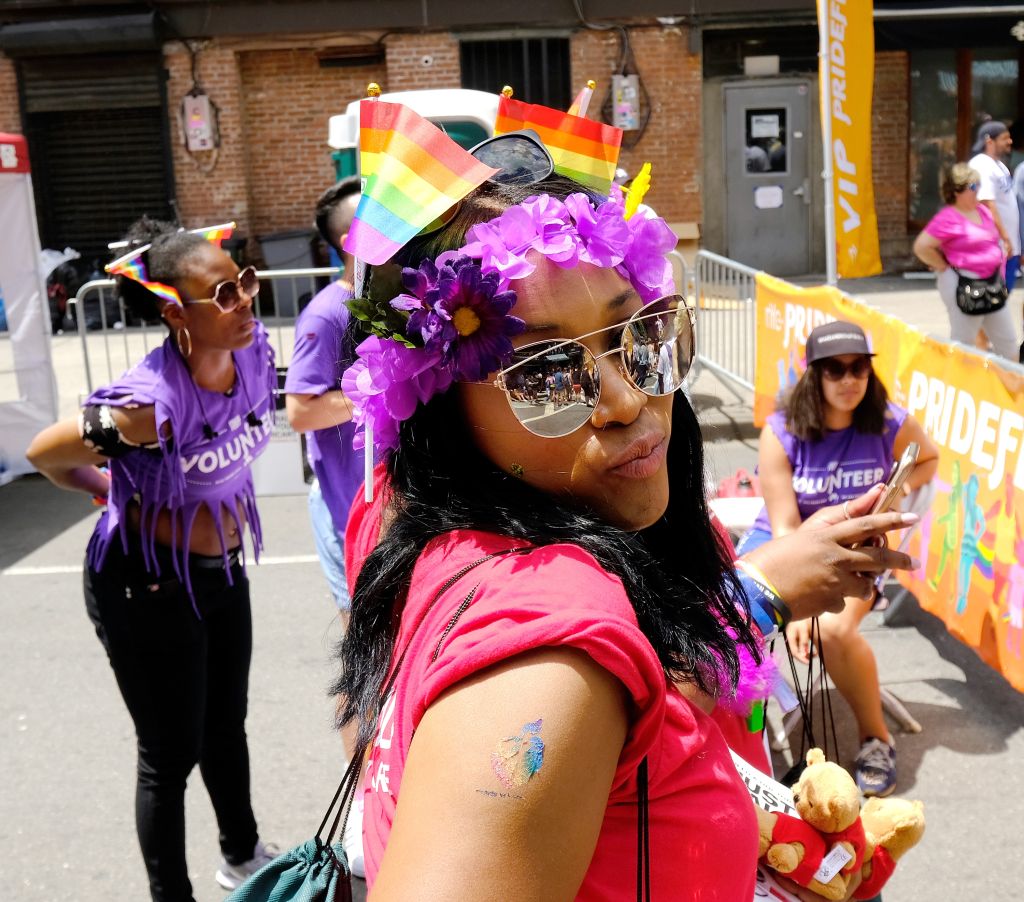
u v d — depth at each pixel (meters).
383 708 1.09
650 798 1.01
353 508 1.42
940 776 3.65
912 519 1.43
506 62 13.51
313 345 3.29
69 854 3.43
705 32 13.74
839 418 3.80
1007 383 3.73
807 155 14.22
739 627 1.25
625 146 13.77
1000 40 13.09
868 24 6.88
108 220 14.01
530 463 1.07
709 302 8.41
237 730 3.07
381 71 13.68
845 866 1.71
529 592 0.90
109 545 2.66
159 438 2.57
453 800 0.82
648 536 1.23
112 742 4.12
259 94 13.75
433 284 1.03
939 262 7.94
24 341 7.71
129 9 13.14
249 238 13.94
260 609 5.34
